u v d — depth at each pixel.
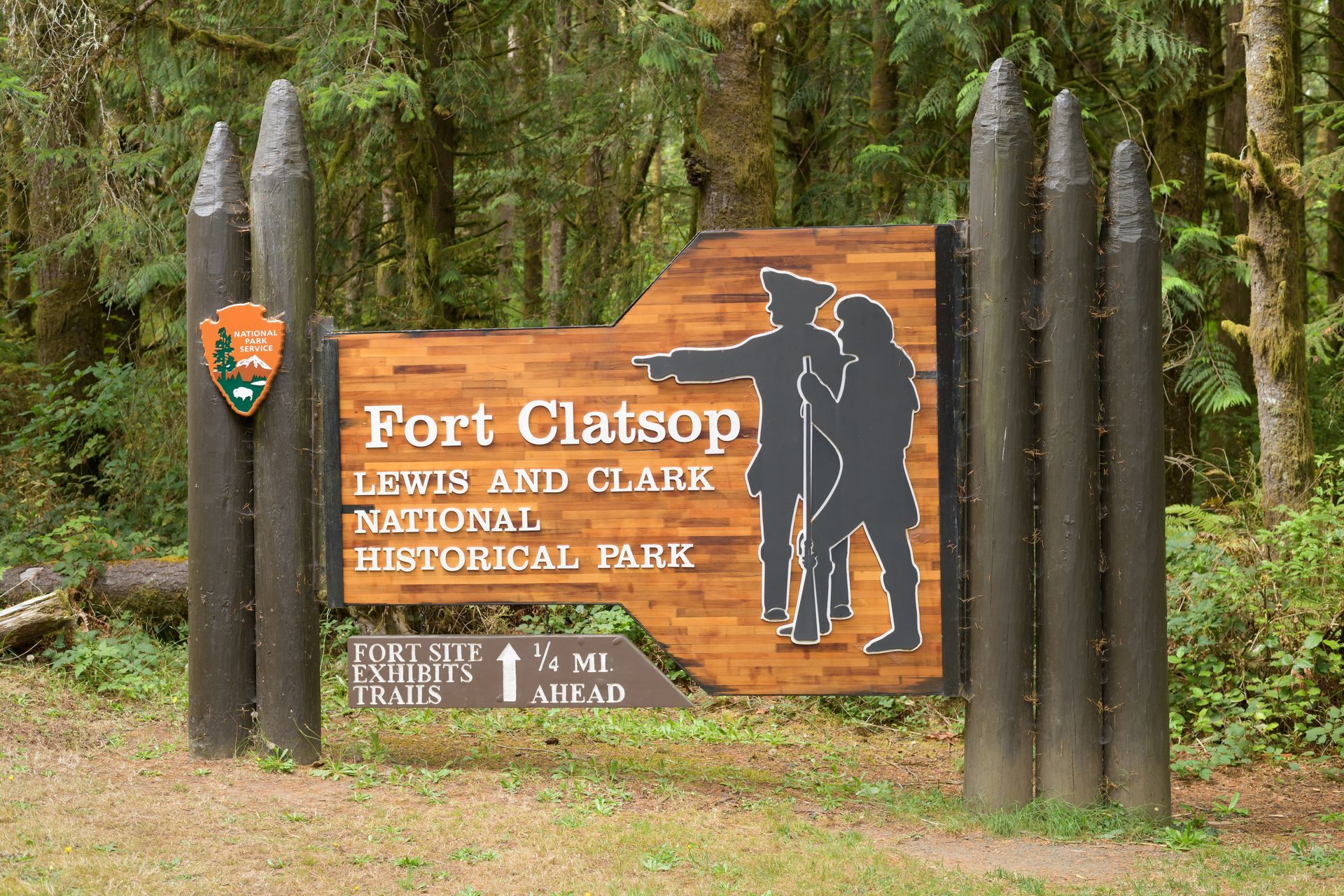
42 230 12.49
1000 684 5.61
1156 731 5.57
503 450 6.01
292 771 5.80
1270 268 8.82
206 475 6.01
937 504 5.82
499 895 4.23
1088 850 5.15
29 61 10.45
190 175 11.04
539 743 6.99
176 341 11.25
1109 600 5.64
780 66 15.73
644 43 9.79
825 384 5.88
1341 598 7.60
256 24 11.09
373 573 6.05
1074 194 5.62
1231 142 15.96
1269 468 8.83
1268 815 6.10
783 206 16.20
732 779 6.30
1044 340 5.64
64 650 7.67
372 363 6.06
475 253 13.09
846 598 5.86
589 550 5.97
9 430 12.54
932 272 5.82
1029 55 11.59
